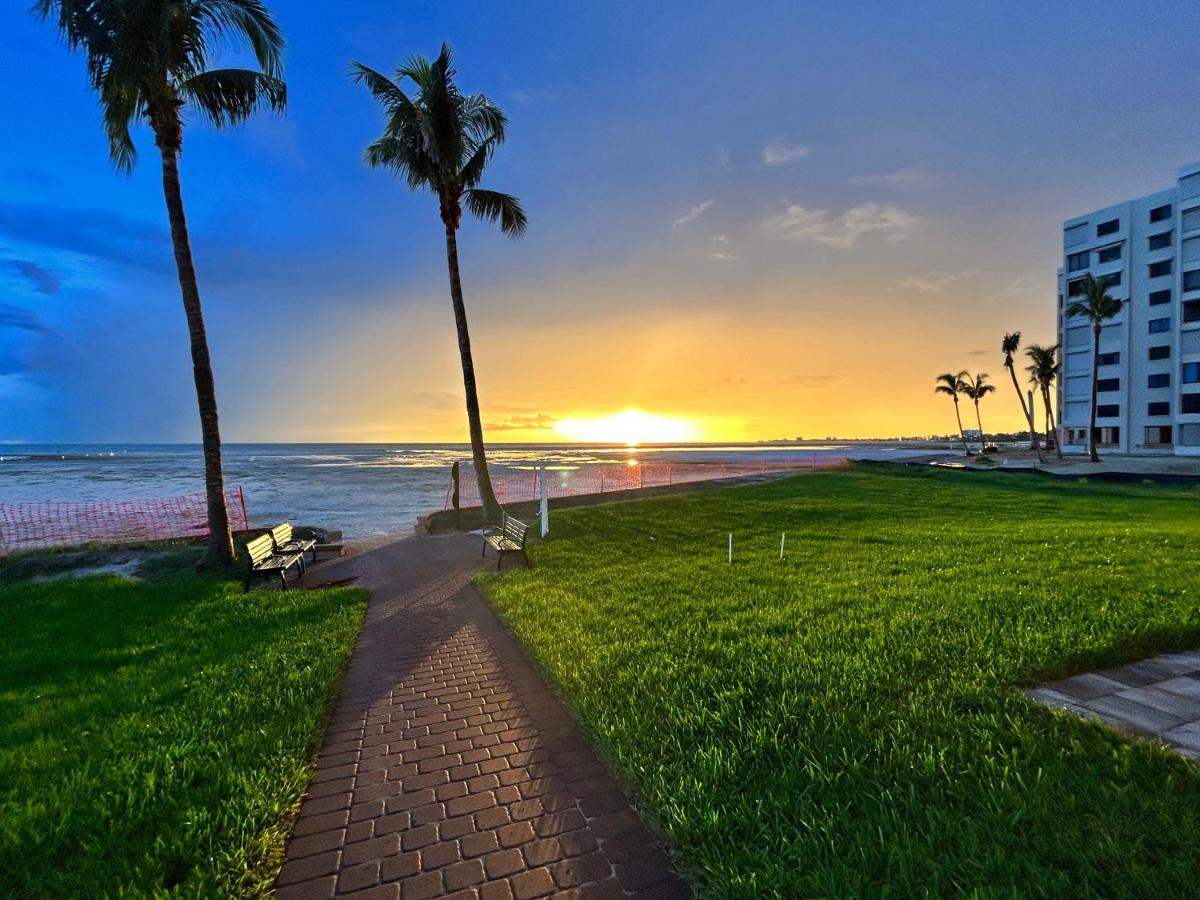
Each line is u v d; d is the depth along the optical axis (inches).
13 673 217.9
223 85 424.5
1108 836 102.4
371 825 122.1
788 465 1804.9
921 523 538.6
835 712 156.0
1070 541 416.2
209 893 103.6
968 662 189.0
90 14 353.4
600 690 181.5
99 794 134.0
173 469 2287.2
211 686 196.2
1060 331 2532.0
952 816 112.9
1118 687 168.9
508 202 629.6
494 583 344.2
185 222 418.6
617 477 1473.9
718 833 111.4
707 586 314.2
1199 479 967.0
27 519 778.8
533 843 115.3
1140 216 2181.3
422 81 572.7
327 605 306.5
